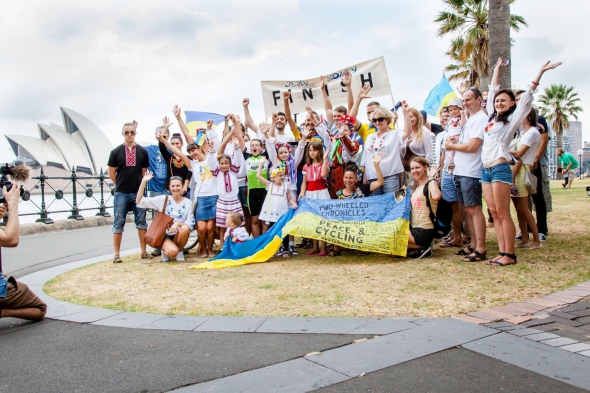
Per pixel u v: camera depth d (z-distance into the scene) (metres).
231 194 7.09
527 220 6.11
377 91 8.29
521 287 4.32
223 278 5.45
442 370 2.65
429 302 4.00
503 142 5.12
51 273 6.11
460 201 5.96
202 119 9.85
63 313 4.12
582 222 8.22
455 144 5.67
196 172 7.37
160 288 5.05
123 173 6.89
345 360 2.84
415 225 6.04
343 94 8.55
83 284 5.38
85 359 3.05
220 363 2.89
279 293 4.58
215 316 3.86
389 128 6.66
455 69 29.44
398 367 2.71
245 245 6.65
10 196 3.76
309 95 8.82
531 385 2.44
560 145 50.09
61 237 10.09
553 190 18.72
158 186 9.05
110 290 5.03
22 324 3.84
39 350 3.24
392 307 3.92
